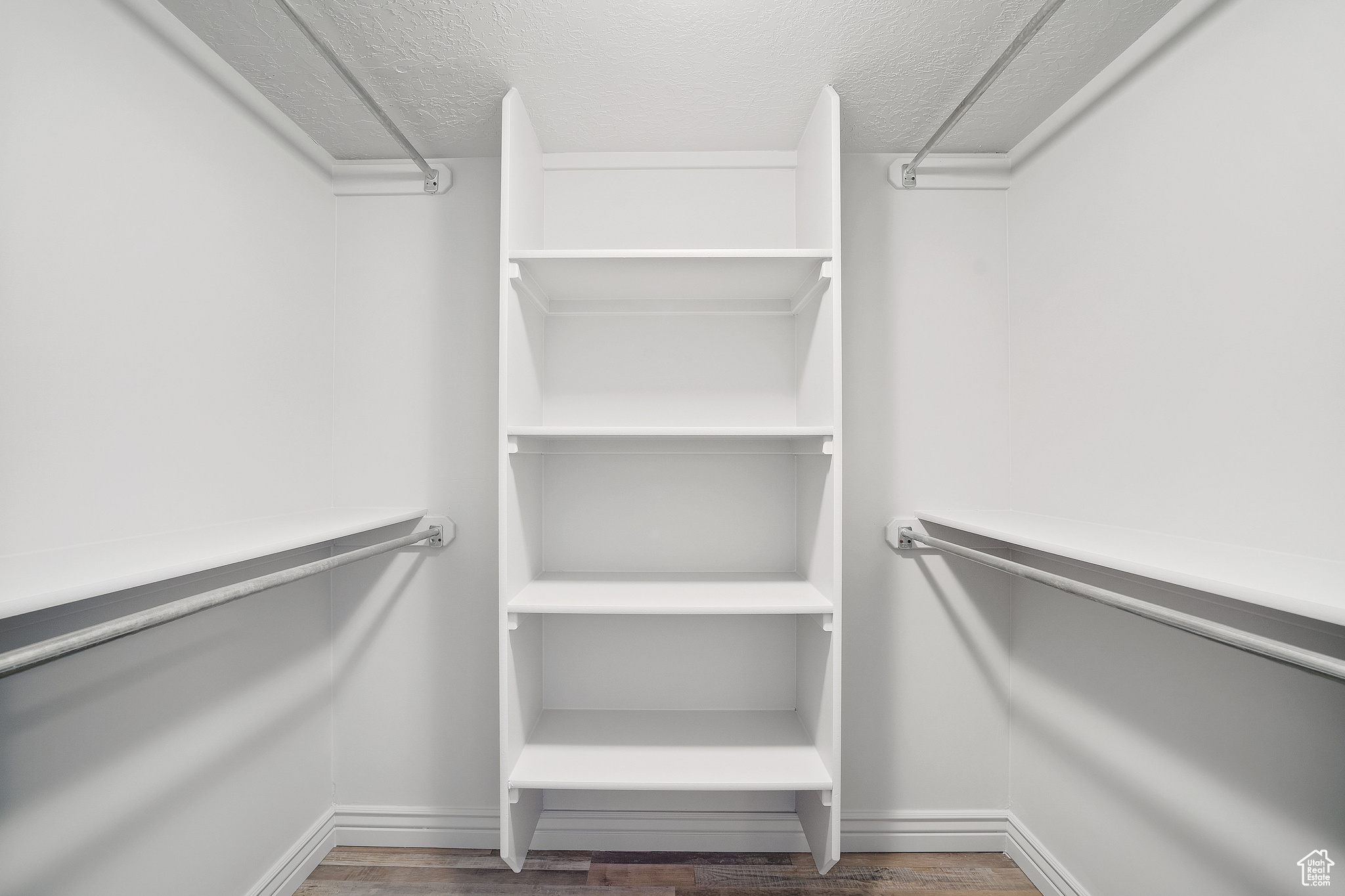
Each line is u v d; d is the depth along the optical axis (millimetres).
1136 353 1230
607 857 1631
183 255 1164
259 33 1180
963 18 1146
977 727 1686
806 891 1510
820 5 1108
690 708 1665
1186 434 1106
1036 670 1570
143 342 1071
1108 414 1310
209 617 1233
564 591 1440
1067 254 1447
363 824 1683
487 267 1712
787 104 1448
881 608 1687
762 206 1675
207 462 1224
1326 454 866
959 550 1337
